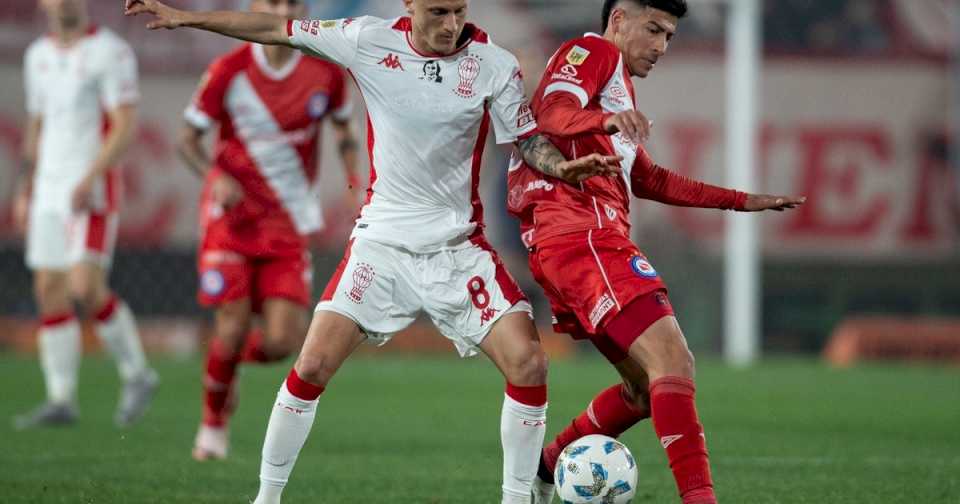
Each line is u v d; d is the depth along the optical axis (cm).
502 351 1533
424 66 1552
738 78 4816
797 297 5462
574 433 1695
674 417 1451
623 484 1532
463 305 1551
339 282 1555
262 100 2428
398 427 2839
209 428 2312
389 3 4675
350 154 2570
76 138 2898
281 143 2433
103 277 2867
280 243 2414
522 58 4244
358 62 1567
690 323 5181
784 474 2059
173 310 5100
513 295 1552
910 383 4106
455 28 1519
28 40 4938
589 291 1530
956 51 5566
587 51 1573
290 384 1525
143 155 5022
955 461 2252
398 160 1566
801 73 5509
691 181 1683
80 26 2919
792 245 5475
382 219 1574
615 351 1616
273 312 2414
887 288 5500
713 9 5362
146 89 5006
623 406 1677
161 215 5053
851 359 5169
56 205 2866
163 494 1839
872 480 1995
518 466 1551
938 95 5538
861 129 5519
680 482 1447
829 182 5491
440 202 1577
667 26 1630
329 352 1528
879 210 5503
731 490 1878
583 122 1450
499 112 1566
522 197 1638
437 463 2231
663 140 5325
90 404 3325
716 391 3731
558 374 4294
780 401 3472
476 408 3278
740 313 4850
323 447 2469
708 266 5191
